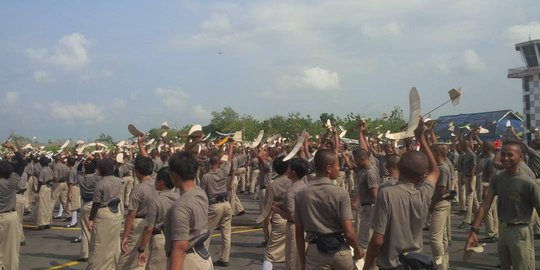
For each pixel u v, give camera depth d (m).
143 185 7.16
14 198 7.90
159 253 6.20
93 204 8.01
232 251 10.79
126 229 7.02
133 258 7.04
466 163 14.12
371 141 15.09
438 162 7.58
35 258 10.46
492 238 11.15
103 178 8.10
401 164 4.51
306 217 4.93
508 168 5.93
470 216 13.03
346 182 17.02
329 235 4.81
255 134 43.03
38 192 14.44
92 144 19.38
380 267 4.46
